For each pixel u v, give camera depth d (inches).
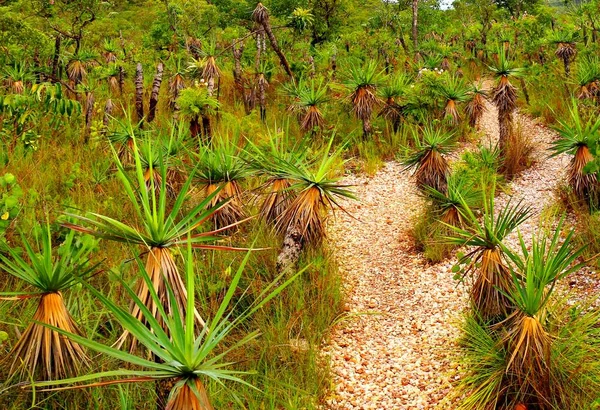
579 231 203.6
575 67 414.0
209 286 165.8
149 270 98.8
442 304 190.9
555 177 287.4
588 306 144.9
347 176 346.0
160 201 99.5
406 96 396.5
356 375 156.2
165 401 92.0
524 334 121.5
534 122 405.1
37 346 103.2
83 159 281.7
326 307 185.0
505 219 151.3
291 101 437.4
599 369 126.3
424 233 242.8
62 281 106.0
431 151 262.4
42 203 200.4
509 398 129.4
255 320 165.9
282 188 215.3
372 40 652.7
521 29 587.2
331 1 630.5
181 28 501.4
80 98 386.6
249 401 129.5
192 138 259.3
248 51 541.3
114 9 780.6
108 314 140.9
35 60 428.1
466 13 906.1
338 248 248.8
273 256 201.5
